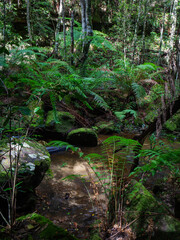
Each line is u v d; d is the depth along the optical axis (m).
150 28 13.34
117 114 3.81
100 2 12.61
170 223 1.62
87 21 7.25
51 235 1.49
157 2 12.74
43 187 3.12
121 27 11.23
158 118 2.01
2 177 2.20
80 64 6.82
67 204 2.74
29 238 1.46
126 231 1.78
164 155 1.52
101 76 6.52
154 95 5.74
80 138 5.00
